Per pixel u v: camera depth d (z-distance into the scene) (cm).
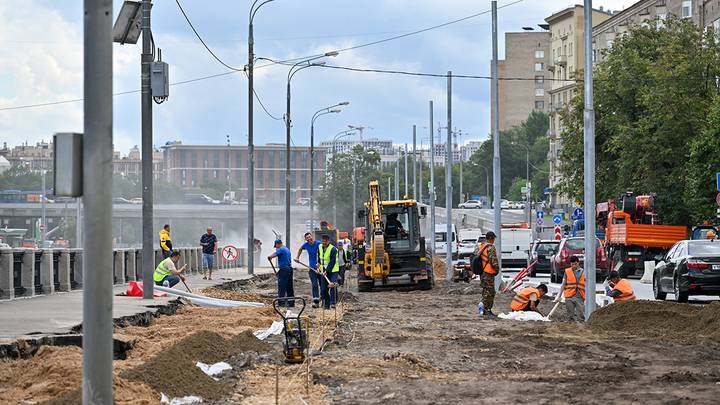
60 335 1875
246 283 5597
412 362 1830
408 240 5269
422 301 4062
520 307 3084
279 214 16150
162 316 2850
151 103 3322
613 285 3047
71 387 1346
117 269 4512
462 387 1521
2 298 3103
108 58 1036
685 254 3584
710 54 6662
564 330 2477
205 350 1781
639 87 7431
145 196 3300
